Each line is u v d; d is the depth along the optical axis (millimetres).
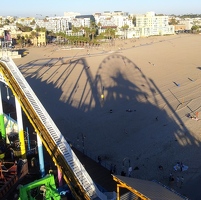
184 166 43219
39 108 41250
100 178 39656
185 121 60312
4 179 35719
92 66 123438
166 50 171375
